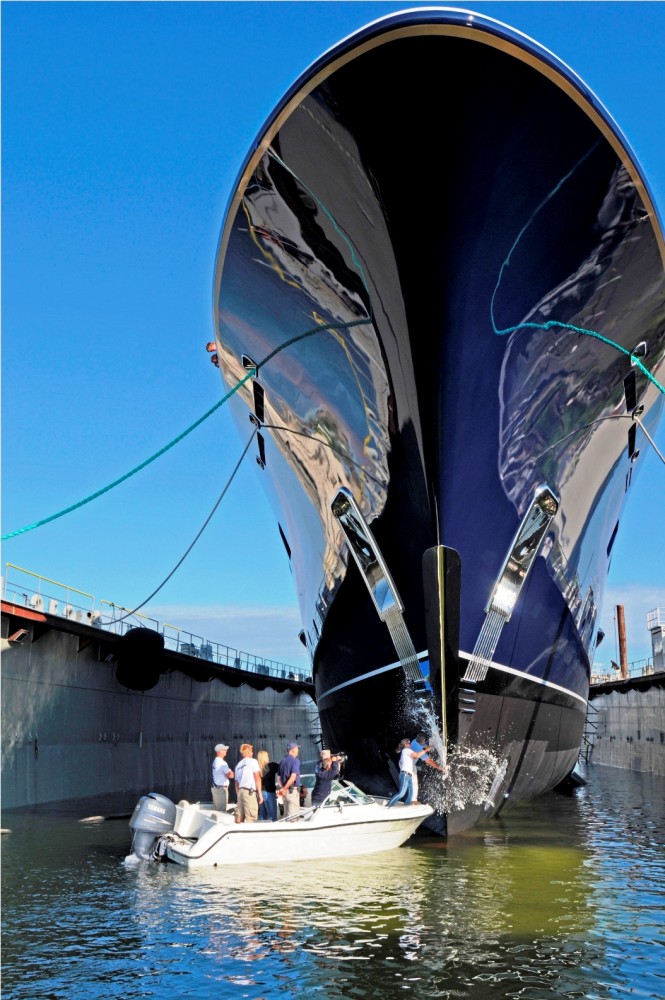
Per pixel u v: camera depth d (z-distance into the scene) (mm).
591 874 9156
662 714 25719
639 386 11914
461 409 10047
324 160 9008
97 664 19938
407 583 10922
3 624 15867
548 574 11852
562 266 9633
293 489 13344
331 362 10945
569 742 15047
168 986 5730
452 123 8523
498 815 13836
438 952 6371
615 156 8805
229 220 10406
